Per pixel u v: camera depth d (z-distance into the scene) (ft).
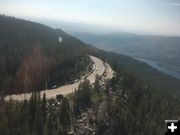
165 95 459.73
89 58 548.31
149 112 310.65
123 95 350.02
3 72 342.85
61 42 638.53
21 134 207.41
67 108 253.65
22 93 308.60
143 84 440.04
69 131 244.42
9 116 217.15
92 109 287.89
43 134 219.00
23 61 397.60
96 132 262.67
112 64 533.96
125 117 273.33
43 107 243.81
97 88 326.44
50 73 381.19
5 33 605.31
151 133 266.77
